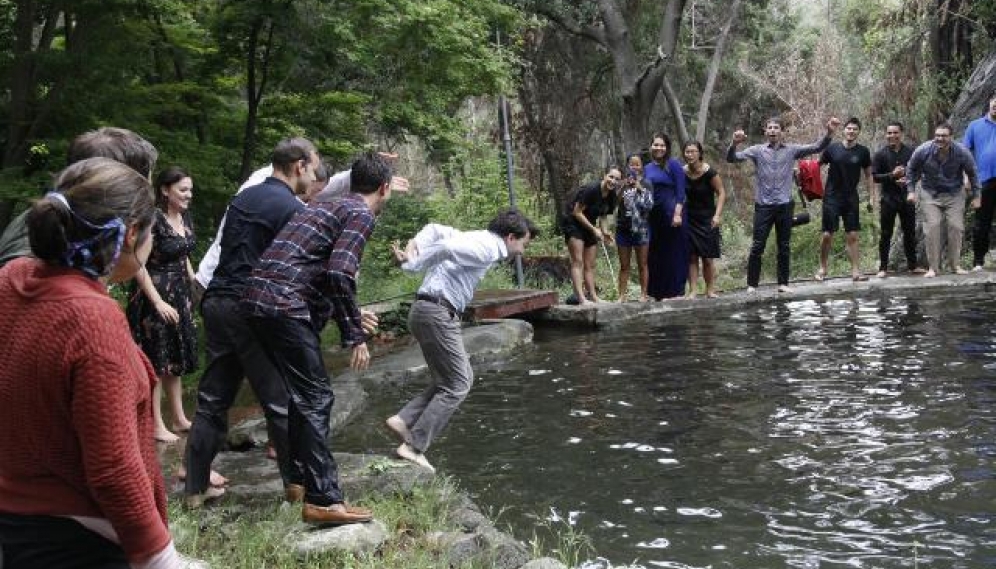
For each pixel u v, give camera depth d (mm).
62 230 2100
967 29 17562
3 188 7895
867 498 5004
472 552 4367
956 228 12484
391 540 4367
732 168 27781
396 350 9469
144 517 2084
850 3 26047
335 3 10016
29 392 2057
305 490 4320
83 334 2053
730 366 8188
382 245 15961
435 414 5434
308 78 11344
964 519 4680
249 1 9555
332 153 11586
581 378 8039
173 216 5836
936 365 7797
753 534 4625
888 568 4184
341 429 6832
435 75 11477
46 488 2104
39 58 8508
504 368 8641
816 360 8234
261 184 4707
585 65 24609
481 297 11180
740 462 5664
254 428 6184
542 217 19734
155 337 5855
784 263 12320
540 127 24391
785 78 27375
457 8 11094
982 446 5711
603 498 5191
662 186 11672
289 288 4266
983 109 15641
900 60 18688
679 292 11914
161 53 10367
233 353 4719
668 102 24016
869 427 6199
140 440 2213
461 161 18344
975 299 11086
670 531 4707
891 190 12711
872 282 12242
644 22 24391
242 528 4391
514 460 5887
